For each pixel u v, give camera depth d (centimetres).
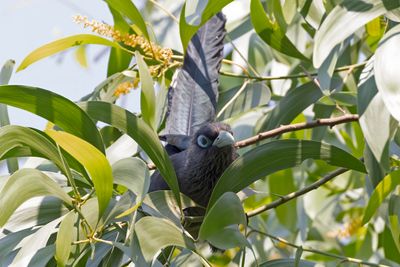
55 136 636
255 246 1000
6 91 680
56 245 641
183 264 786
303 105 922
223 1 757
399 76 656
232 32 1060
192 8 764
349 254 1186
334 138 1078
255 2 835
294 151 731
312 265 779
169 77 1003
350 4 725
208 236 657
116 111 700
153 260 643
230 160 924
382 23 935
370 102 696
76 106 691
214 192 733
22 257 655
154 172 913
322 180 845
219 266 1123
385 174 741
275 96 1053
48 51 828
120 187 851
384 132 680
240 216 661
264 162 734
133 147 833
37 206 722
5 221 636
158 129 1027
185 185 936
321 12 847
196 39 994
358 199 1161
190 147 938
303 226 1047
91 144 685
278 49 878
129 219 681
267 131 942
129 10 809
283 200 848
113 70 954
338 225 1162
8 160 828
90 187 759
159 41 1087
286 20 831
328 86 760
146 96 680
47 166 850
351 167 739
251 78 951
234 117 1014
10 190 638
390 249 916
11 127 658
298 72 1035
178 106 984
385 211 909
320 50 710
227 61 984
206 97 979
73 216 650
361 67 944
